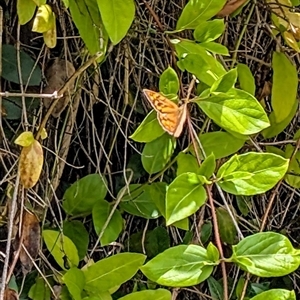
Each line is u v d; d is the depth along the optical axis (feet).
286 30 1.43
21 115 1.34
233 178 1.04
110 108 1.44
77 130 1.47
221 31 1.18
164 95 1.10
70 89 1.39
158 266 1.03
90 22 1.14
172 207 1.03
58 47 1.41
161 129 1.14
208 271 1.04
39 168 1.10
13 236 1.21
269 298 1.03
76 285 1.17
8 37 1.35
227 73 1.06
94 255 1.47
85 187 1.35
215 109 1.07
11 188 1.25
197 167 1.21
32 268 1.34
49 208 1.38
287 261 1.00
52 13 1.15
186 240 1.45
